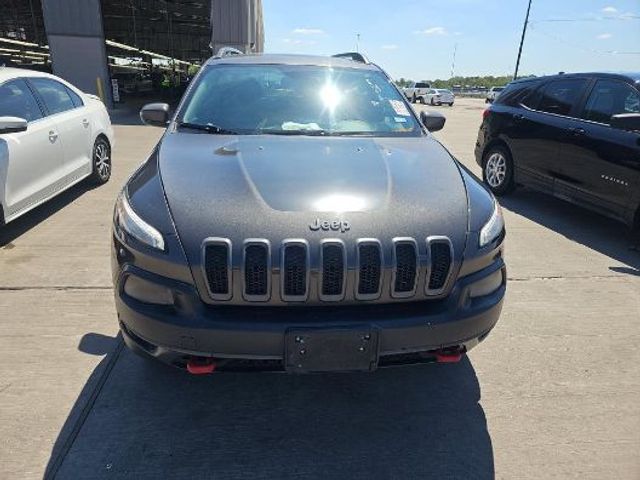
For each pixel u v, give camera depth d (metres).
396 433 2.38
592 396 2.69
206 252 2.03
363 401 2.60
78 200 5.95
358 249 2.04
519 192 7.14
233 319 2.03
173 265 2.05
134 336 2.22
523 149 6.26
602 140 5.05
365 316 2.08
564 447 2.32
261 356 2.04
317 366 2.05
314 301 2.05
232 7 17.66
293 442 2.30
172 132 3.07
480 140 7.19
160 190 2.31
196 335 2.03
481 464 2.21
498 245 2.35
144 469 2.12
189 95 3.40
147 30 26.42
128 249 2.18
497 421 2.48
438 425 2.44
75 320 3.28
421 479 2.12
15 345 2.98
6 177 4.31
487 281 2.27
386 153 2.81
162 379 2.71
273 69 3.64
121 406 2.50
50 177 5.07
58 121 5.32
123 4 21.33
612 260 4.63
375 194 2.30
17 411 2.43
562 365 2.96
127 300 2.17
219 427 2.38
